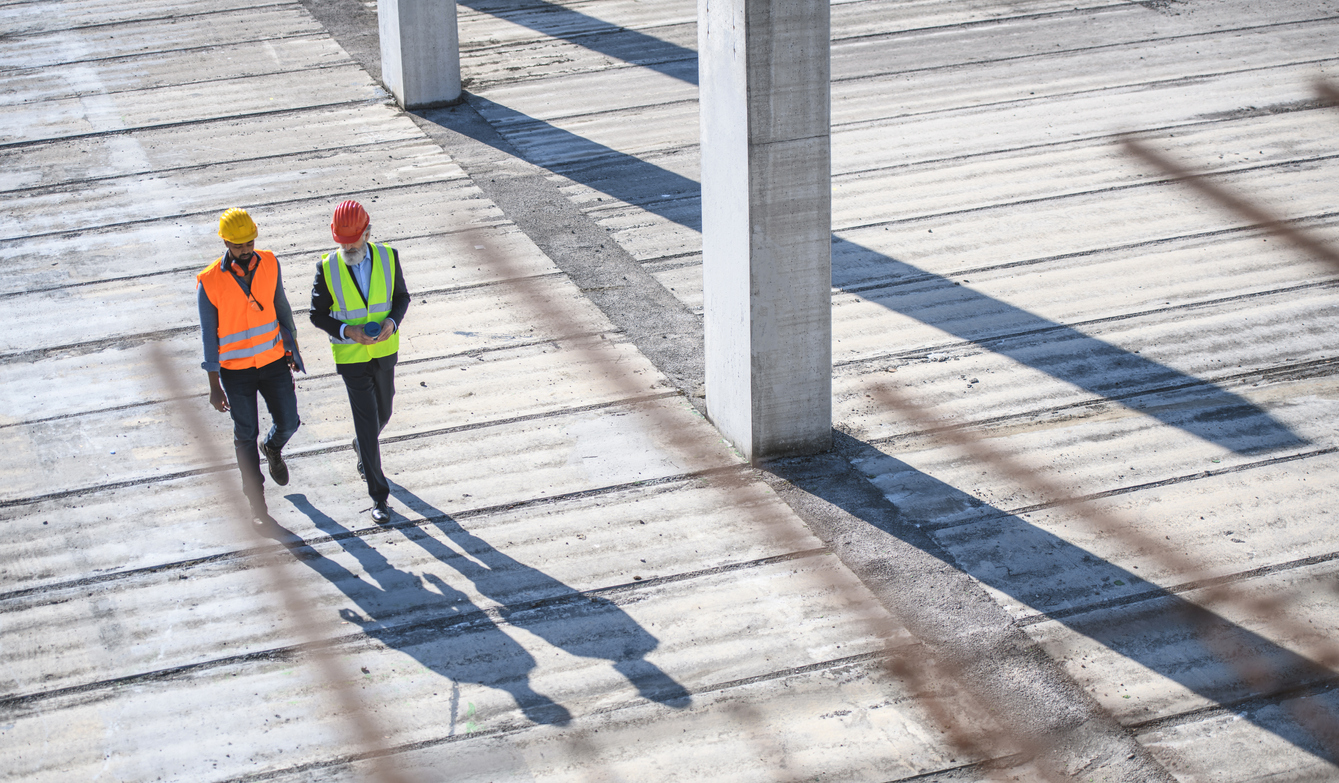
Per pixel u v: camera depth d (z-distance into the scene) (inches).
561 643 218.1
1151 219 384.2
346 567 240.5
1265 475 259.0
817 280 255.0
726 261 259.6
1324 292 336.8
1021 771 186.4
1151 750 189.3
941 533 244.8
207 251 382.3
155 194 423.8
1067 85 496.4
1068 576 230.4
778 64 232.8
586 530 249.8
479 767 190.4
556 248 379.9
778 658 212.5
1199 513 247.1
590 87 518.6
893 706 200.5
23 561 244.5
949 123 465.1
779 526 249.0
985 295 344.2
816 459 272.1
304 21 601.3
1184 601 222.1
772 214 245.3
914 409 291.0
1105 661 208.7
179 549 247.3
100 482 270.7
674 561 239.3
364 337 227.6
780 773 187.0
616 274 363.3
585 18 609.0
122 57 554.3
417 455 277.6
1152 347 313.7
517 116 490.3
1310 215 380.8
